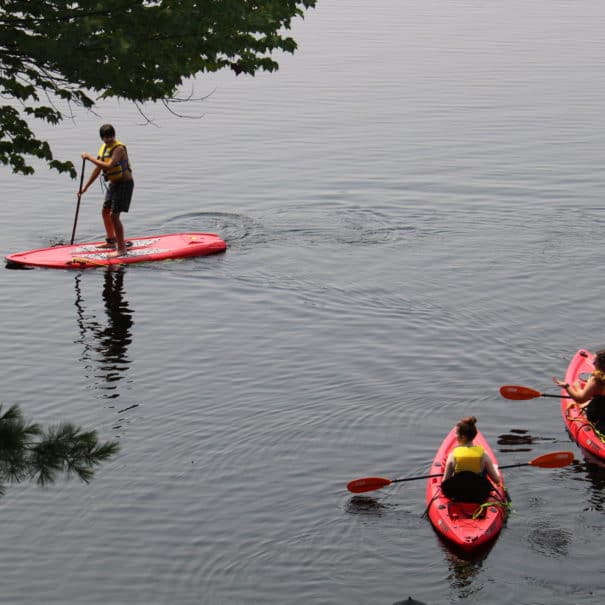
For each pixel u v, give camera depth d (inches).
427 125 1770.4
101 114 1886.1
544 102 1950.1
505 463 681.6
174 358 870.4
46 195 1376.7
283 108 1923.0
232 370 840.9
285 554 577.6
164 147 1636.3
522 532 593.9
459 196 1348.4
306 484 653.3
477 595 536.1
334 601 533.0
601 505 625.3
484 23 3009.4
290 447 702.5
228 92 2081.7
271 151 1601.9
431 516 608.4
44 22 458.6
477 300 991.6
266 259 1127.0
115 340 914.7
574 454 694.5
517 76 2209.6
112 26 458.6
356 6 3366.1
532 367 836.0
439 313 958.4
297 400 778.2
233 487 652.7
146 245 1160.8
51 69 476.7
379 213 1284.4
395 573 557.6
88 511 627.2
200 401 781.9
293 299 1008.2
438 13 3221.0
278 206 1317.7
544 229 1214.9
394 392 789.2
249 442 710.5
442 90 2064.5
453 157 1551.4
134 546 590.2
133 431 733.3
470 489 609.0
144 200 1349.7
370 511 621.0
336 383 807.7
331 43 2650.1
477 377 818.2
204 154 1588.3
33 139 558.6
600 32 2832.2
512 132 1715.1
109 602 540.7
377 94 2033.7
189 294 1030.4
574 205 1301.7
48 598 545.6
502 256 1123.3
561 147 1609.3
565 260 1107.9
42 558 581.9
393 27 2923.2
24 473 395.2
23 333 932.6
